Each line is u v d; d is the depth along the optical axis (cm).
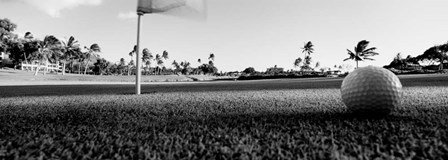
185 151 110
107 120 184
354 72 216
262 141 124
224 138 130
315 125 157
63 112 230
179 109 242
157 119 186
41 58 4134
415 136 127
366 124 157
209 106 265
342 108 240
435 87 560
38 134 145
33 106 291
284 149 111
